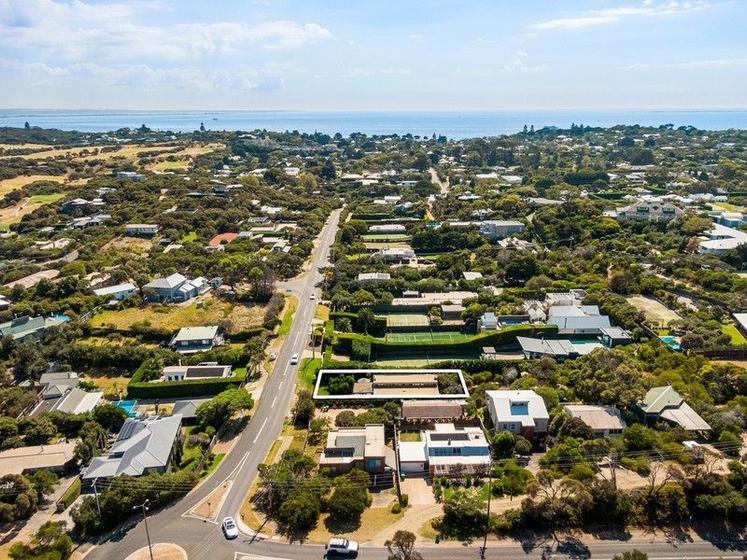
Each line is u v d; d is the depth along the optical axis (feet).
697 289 578.66
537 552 262.88
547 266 642.22
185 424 376.68
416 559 245.65
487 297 556.51
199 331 492.95
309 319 545.03
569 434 341.41
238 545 270.05
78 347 453.58
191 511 294.46
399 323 536.01
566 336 492.13
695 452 310.04
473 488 306.55
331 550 262.88
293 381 431.84
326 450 326.03
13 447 342.85
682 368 405.18
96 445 340.18
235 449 349.00
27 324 495.00
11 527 284.82
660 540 269.44
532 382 398.62
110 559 262.67
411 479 317.83
